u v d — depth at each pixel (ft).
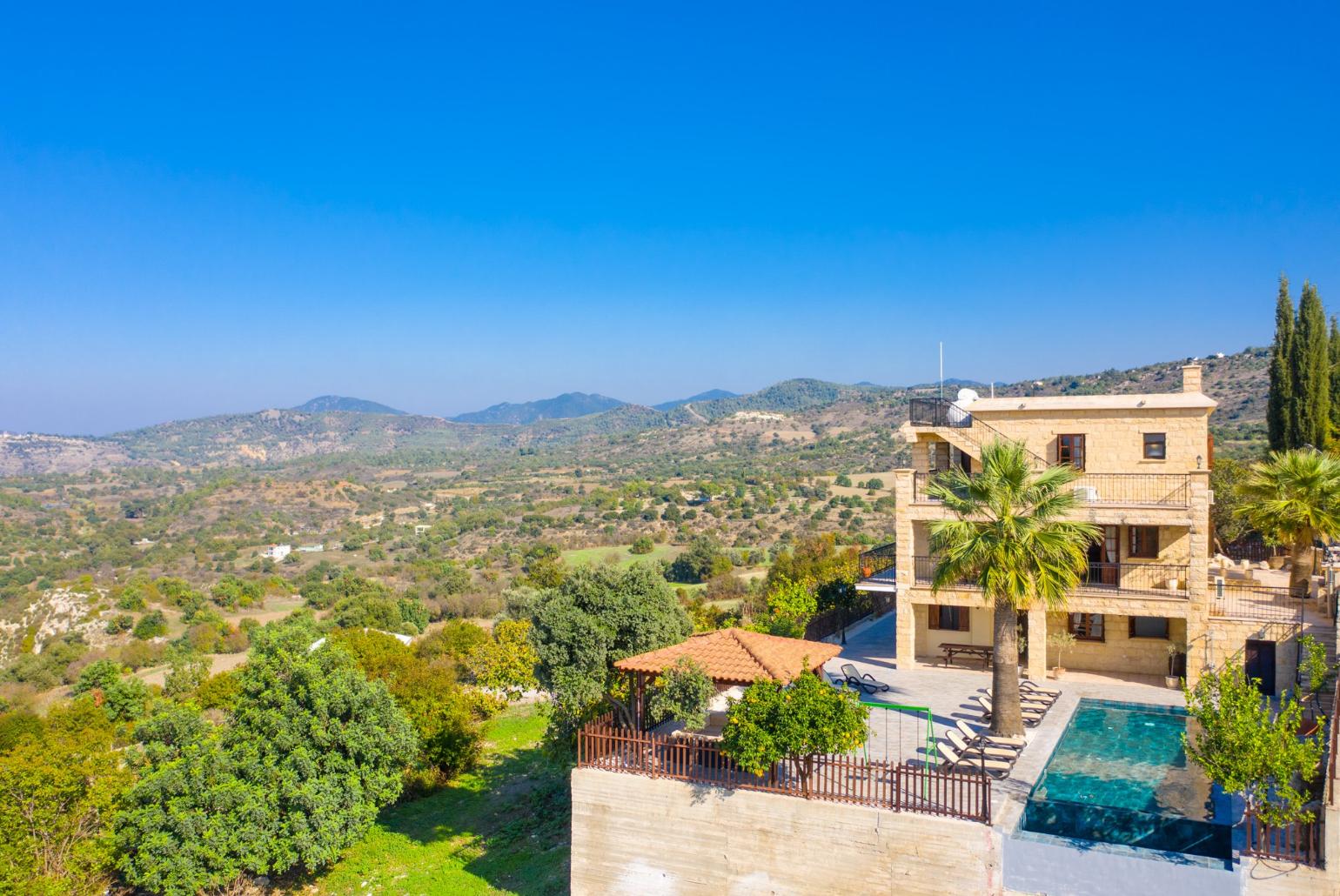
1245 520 145.07
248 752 90.99
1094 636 107.76
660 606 85.61
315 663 97.35
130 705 191.31
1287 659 91.56
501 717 155.02
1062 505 80.12
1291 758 52.47
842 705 64.23
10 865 82.23
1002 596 80.43
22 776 86.22
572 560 487.61
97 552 606.96
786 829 64.28
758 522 527.81
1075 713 90.74
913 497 110.22
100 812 88.94
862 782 67.51
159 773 87.15
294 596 485.97
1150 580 104.37
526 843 97.45
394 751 97.09
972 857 58.85
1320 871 51.44
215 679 166.61
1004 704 80.48
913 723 87.04
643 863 69.72
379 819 110.52
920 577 112.68
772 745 63.57
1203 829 61.67
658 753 74.43
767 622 128.16
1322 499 102.12
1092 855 55.98
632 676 81.20
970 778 60.70
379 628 344.90
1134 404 105.40
